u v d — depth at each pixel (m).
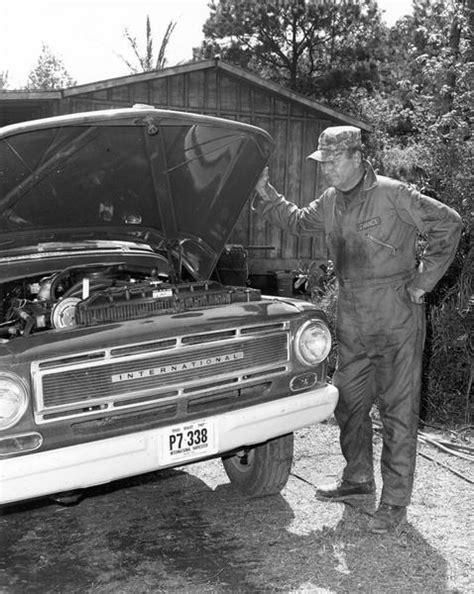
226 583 3.08
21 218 3.79
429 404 5.56
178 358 3.07
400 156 7.14
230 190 3.99
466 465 4.44
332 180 3.37
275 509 3.82
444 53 8.00
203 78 12.36
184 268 4.34
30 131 3.17
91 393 2.89
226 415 3.19
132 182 3.88
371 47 27.03
